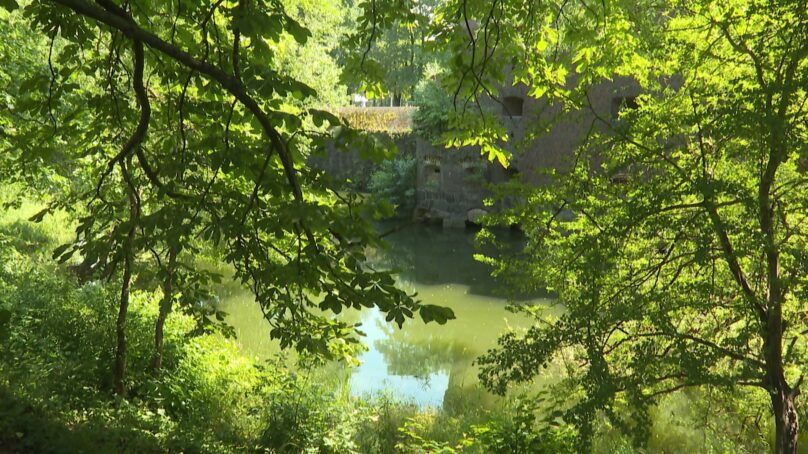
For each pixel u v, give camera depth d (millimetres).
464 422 10906
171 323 11102
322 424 9383
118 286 11633
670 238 7863
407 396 12727
